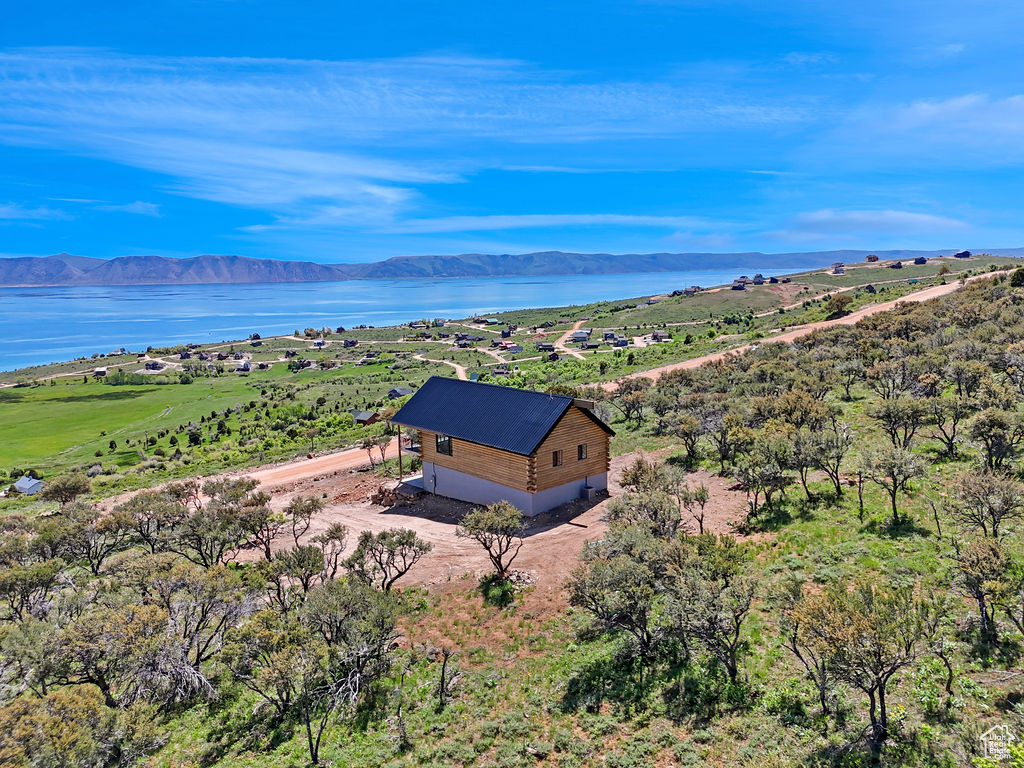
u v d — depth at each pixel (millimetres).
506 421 32875
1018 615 13602
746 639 16000
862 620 11555
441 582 24281
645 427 44812
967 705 11844
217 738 16031
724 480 30266
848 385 38688
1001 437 21109
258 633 17234
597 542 20484
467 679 17359
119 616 18188
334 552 26625
